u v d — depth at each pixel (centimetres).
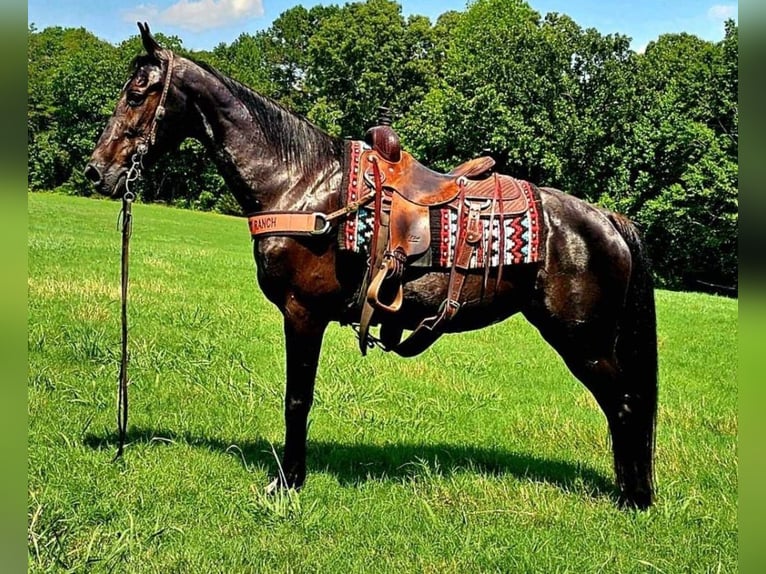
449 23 5741
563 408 799
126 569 377
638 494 475
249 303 1307
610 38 4019
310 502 468
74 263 1577
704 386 966
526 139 3819
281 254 441
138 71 450
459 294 449
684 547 431
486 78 3997
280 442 593
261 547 412
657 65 4312
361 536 434
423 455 586
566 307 457
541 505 484
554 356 1120
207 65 464
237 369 838
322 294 450
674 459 596
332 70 5216
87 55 5819
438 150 4188
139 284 1381
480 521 460
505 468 561
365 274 442
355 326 474
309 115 5191
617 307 462
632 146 3809
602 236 456
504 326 1377
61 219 2944
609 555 418
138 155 450
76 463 507
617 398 471
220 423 636
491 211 449
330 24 5238
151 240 2542
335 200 450
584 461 591
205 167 5362
